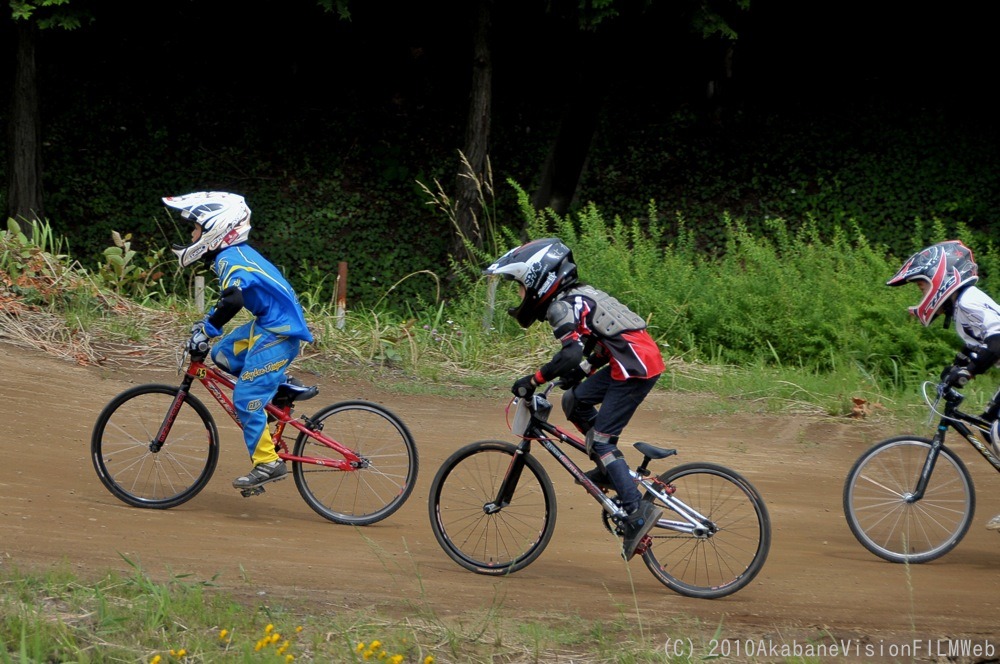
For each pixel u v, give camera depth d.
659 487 11.79
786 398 23.06
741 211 43.72
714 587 11.64
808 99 47.62
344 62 48.34
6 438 16.41
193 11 47.78
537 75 48.34
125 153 43.44
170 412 14.16
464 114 47.34
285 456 14.00
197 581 10.40
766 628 10.51
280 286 13.59
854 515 13.88
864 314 26.09
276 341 13.56
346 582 11.10
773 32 49.00
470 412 21.64
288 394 14.01
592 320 11.54
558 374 11.45
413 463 14.20
